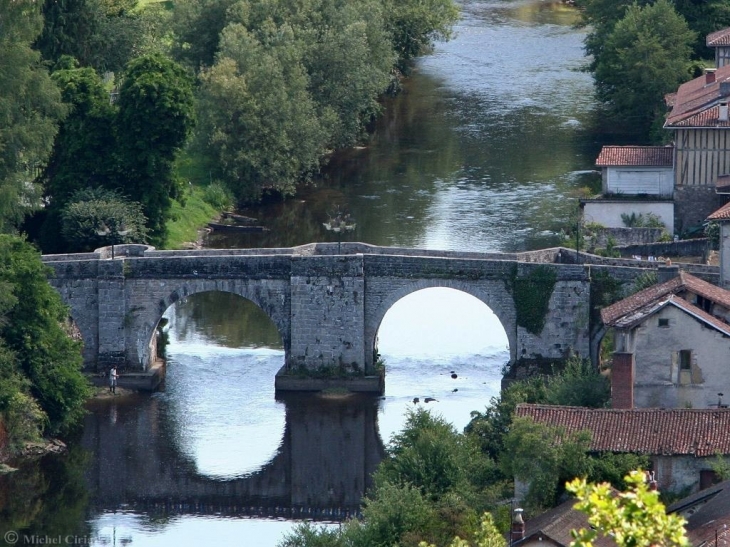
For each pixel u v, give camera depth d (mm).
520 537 168000
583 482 100625
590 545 101000
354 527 196000
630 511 98750
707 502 172750
